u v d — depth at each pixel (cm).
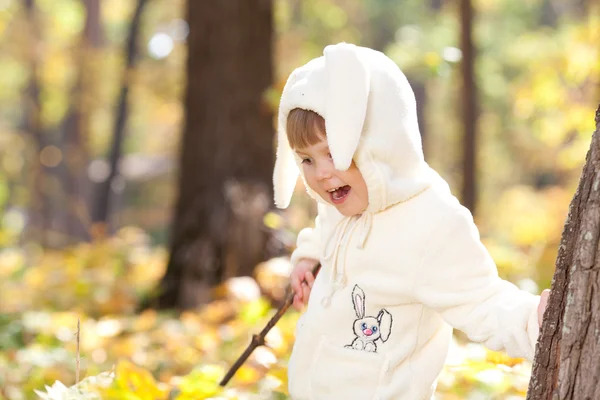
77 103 2806
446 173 3112
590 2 2030
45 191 2925
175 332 693
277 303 749
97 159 3472
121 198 3594
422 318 300
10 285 1174
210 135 960
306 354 314
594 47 1394
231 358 568
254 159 955
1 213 2458
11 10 2841
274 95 854
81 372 542
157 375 562
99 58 2747
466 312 288
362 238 298
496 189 3328
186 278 917
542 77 1452
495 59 3002
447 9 2827
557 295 263
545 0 3381
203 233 934
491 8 3278
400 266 293
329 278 312
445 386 415
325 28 2961
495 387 363
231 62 959
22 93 3238
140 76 2700
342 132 274
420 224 291
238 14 962
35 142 2969
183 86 993
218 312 719
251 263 909
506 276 748
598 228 253
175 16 2958
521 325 275
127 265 1387
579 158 1603
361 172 284
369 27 3375
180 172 977
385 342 300
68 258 1452
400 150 288
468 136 1405
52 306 965
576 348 254
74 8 3144
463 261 288
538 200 1953
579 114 1438
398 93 289
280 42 2577
